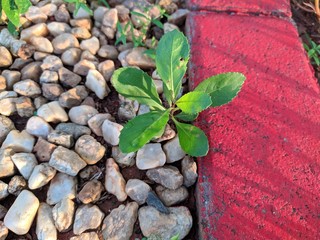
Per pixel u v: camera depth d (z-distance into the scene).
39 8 0.32
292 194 0.25
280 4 0.34
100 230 0.24
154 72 0.30
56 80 0.29
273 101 0.28
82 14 0.33
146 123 0.24
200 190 0.25
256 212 0.24
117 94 0.30
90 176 0.26
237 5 0.33
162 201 0.25
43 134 0.27
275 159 0.26
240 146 0.26
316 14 0.35
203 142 0.25
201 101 0.24
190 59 0.30
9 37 0.31
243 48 0.31
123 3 0.34
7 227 0.24
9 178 0.26
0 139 0.27
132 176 0.26
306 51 0.33
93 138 0.27
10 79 0.29
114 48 0.32
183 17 0.33
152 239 0.23
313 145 0.26
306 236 0.23
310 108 0.28
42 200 0.25
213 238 0.23
